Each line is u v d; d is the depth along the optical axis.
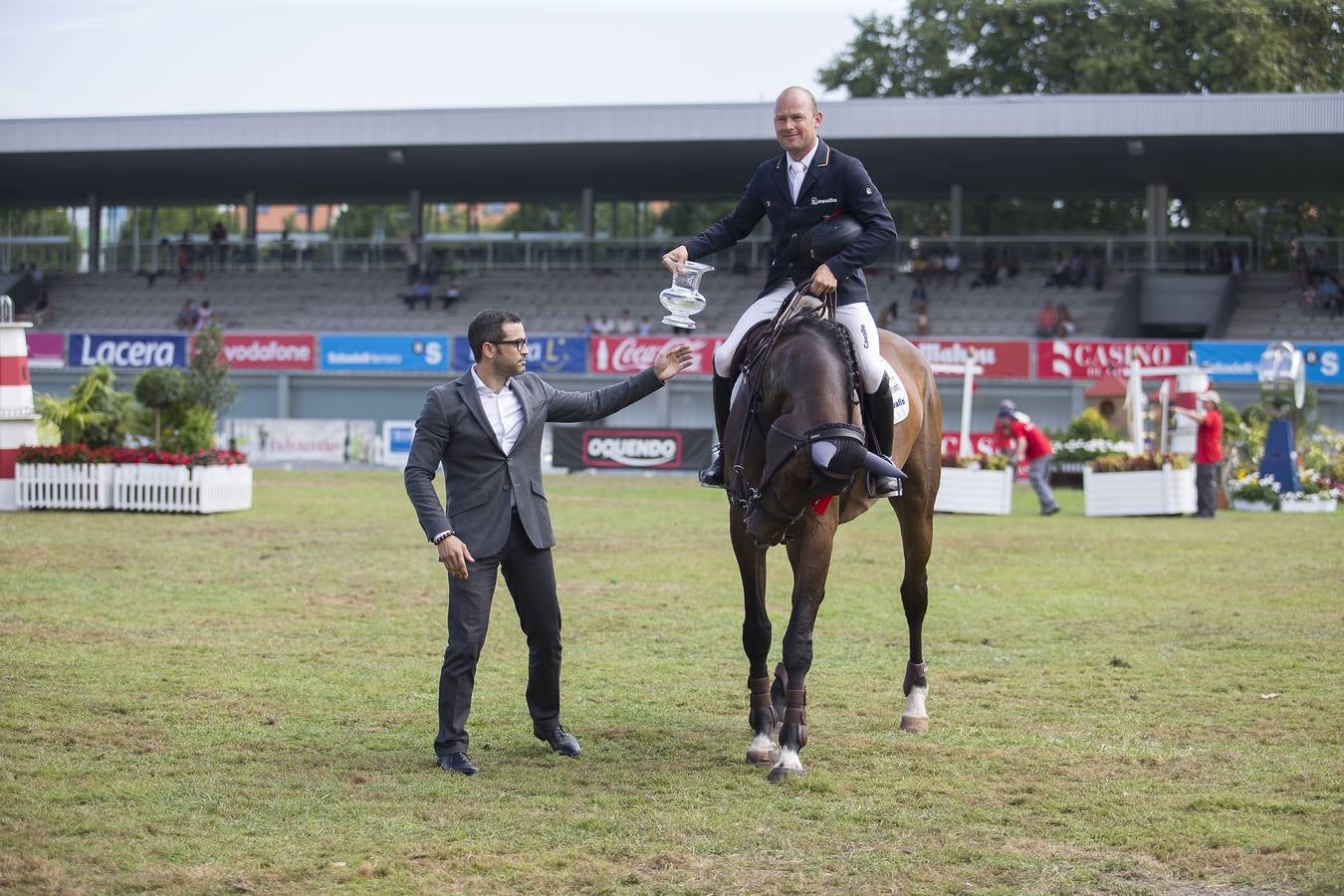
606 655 9.28
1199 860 5.17
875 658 9.26
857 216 6.78
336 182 45.03
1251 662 9.10
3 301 19.81
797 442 6.14
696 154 39.03
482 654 9.25
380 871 4.97
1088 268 39.41
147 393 20.27
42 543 15.25
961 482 21.75
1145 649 9.59
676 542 16.34
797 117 6.70
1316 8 40.72
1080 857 5.21
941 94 45.62
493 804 5.83
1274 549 16.06
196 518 18.64
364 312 41.19
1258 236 44.16
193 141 38.75
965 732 7.19
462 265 44.00
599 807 5.80
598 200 46.69
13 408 19.67
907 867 5.07
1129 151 35.91
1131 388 26.05
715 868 5.05
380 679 8.40
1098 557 15.24
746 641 6.69
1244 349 32.62
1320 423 32.53
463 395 6.60
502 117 37.44
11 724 7.05
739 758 6.65
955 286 39.62
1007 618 10.91
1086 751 6.79
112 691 7.89
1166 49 41.91
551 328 39.75
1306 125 33.12
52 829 5.39
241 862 5.06
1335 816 5.70
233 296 42.91
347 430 32.47
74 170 43.12
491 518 6.56
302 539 16.19
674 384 35.62
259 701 7.74
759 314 6.98
